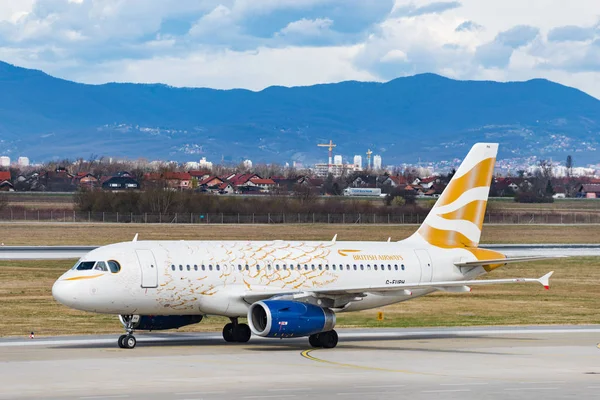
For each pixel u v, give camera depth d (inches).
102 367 3203.7
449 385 2906.0
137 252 3868.1
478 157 4771.2
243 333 4158.5
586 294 6820.9
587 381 3029.0
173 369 3176.7
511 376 3125.0
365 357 3622.0
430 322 5088.6
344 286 4276.6
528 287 7288.4
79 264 3831.2
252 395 2659.9
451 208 4719.5
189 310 3976.4
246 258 4072.3
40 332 4429.1
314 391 2746.1
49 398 2568.9
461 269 4648.1
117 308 3801.7
